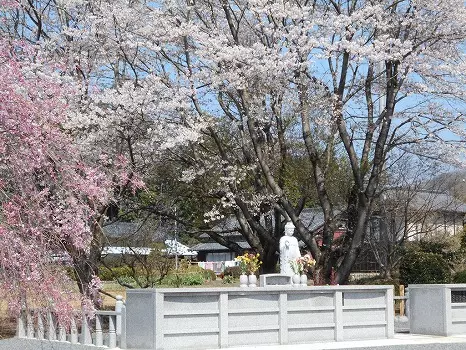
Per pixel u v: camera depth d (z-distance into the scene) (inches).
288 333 593.9
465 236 1352.1
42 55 741.9
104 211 696.4
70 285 524.1
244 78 792.3
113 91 767.1
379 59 770.8
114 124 765.9
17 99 487.5
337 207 1077.1
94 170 543.8
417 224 1312.7
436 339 637.3
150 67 885.2
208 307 554.3
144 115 787.4
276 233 933.8
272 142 935.0
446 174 1342.3
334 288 620.1
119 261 1079.6
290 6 804.0
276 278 646.5
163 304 530.9
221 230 1093.8
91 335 580.1
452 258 1282.0
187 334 542.9
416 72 828.6
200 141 866.1
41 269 463.2
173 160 904.3
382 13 797.2
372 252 1170.6
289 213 858.1
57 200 534.6
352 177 1083.9
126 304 546.9
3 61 529.7
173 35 798.5
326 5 897.5
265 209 925.8
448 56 860.0
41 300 471.5
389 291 652.1
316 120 852.6
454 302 680.4
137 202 939.3
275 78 795.4
